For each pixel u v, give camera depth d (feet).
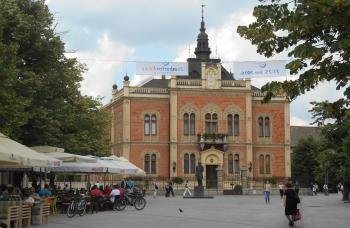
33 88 97.86
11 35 96.58
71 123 121.49
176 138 242.78
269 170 251.39
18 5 102.58
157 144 245.04
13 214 63.62
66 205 96.53
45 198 81.66
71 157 94.94
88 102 135.23
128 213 96.89
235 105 248.93
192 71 263.70
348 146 100.01
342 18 32.89
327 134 125.90
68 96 116.37
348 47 33.71
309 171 270.87
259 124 253.24
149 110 246.06
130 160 242.37
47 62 105.70
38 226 70.69
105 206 106.11
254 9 37.63
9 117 81.41
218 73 248.73
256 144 251.39
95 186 100.89
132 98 245.04
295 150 278.05
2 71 72.13
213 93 247.70
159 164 244.63
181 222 78.18
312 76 36.60
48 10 106.22
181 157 242.78
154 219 83.30
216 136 242.37
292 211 72.18
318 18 33.27
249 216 91.15
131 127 244.01
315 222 79.41
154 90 247.29
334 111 40.42
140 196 110.42
